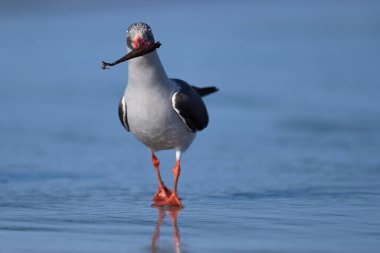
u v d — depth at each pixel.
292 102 22.27
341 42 34.00
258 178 13.39
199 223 9.58
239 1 48.59
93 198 11.53
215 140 17.47
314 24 39.44
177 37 35.00
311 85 24.81
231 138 17.67
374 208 10.65
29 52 31.94
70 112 21.16
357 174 13.65
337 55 30.77
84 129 18.81
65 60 30.02
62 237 8.60
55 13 42.47
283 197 11.63
